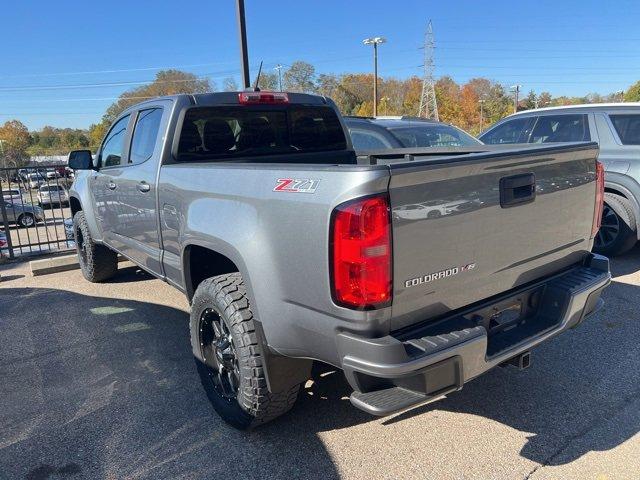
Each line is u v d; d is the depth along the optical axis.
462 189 2.27
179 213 3.29
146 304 5.27
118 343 4.28
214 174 2.90
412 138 7.12
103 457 2.78
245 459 2.72
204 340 3.11
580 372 3.54
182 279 3.43
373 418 3.06
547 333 2.62
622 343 3.97
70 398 3.40
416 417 3.07
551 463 2.62
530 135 6.99
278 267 2.40
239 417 2.86
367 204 2.02
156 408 3.25
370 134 6.88
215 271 3.42
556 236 2.81
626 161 5.89
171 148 3.63
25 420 3.15
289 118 4.27
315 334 2.31
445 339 2.21
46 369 3.83
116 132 4.71
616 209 6.01
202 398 3.36
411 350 2.13
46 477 2.63
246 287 2.58
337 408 3.17
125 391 3.47
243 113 3.97
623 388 3.32
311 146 4.45
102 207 5.00
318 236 2.18
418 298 2.22
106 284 6.07
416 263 2.17
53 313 5.07
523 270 2.67
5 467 2.71
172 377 3.66
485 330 2.31
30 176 7.74
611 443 2.76
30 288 6.00
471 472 2.57
